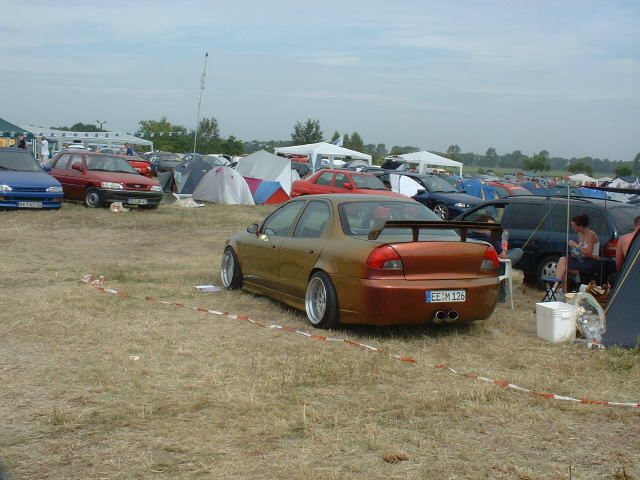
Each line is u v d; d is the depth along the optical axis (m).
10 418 4.82
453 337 7.38
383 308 6.90
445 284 7.08
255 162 27.31
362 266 6.98
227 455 4.27
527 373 6.11
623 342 7.01
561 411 5.12
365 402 5.22
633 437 4.65
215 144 75.00
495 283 7.42
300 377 5.75
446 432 4.68
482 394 5.39
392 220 7.32
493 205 11.80
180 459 4.21
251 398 5.21
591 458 4.30
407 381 5.76
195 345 6.71
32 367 5.95
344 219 7.69
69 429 4.64
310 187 22.27
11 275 10.44
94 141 50.06
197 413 4.95
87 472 4.02
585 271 9.92
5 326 7.25
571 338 7.27
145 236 15.83
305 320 7.97
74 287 9.45
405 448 4.39
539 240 10.82
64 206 20.12
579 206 10.48
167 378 5.70
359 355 6.47
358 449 4.38
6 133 38.31
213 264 12.05
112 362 6.10
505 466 4.14
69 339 6.81
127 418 4.82
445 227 7.13
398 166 45.22
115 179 20.05
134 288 9.51
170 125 80.94
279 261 8.38
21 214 18.02
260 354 6.45
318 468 4.10
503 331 7.74
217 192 24.28
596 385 5.80
